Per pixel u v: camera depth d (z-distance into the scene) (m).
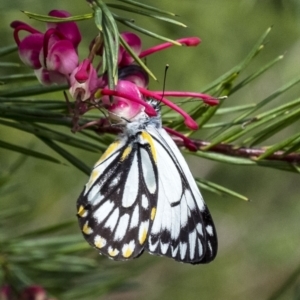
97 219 0.35
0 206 0.39
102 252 0.35
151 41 0.56
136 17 0.49
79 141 0.35
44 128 0.34
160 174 0.35
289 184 0.72
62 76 0.33
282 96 0.59
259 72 0.34
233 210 0.72
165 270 0.65
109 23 0.32
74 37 0.33
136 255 0.35
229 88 0.34
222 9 0.56
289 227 0.72
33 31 0.34
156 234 0.35
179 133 0.34
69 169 0.59
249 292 0.69
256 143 0.35
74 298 0.40
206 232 0.36
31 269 0.39
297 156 0.34
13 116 0.34
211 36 0.57
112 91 0.32
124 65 0.34
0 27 0.44
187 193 0.35
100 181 0.35
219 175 0.67
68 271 0.39
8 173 0.39
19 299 0.38
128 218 0.35
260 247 0.72
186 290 0.66
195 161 0.63
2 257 0.39
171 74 0.59
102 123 0.34
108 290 0.40
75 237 0.39
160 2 0.49
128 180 0.35
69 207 0.59
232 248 0.71
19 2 0.42
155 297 0.64
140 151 0.35
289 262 0.71
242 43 0.58
